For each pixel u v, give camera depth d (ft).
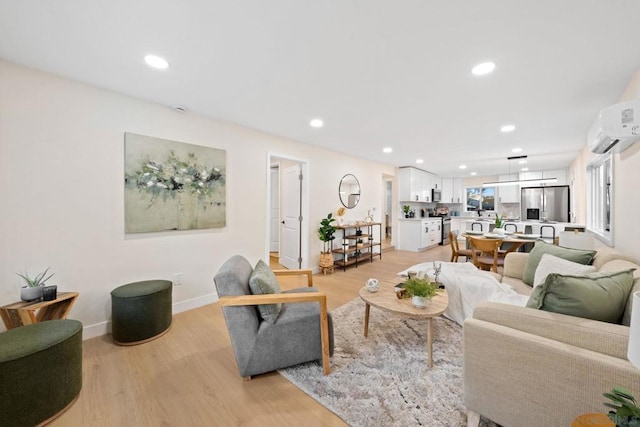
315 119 10.14
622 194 7.82
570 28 4.85
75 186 7.21
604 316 4.05
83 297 7.39
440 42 5.35
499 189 24.53
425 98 8.07
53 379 4.75
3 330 6.28
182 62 6.22
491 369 4.04
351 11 4.52
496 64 6.15
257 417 4.80
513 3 4.27
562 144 13.51
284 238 16.84
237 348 5.68
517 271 9.39
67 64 6.33
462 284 8.41
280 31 5.08
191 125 9.49
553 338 3.79
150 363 6.38
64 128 7.01
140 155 8.29
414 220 22.09
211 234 10.16
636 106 5.58
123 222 8.05
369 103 8.50
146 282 8.13
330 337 6.52
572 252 7.73
